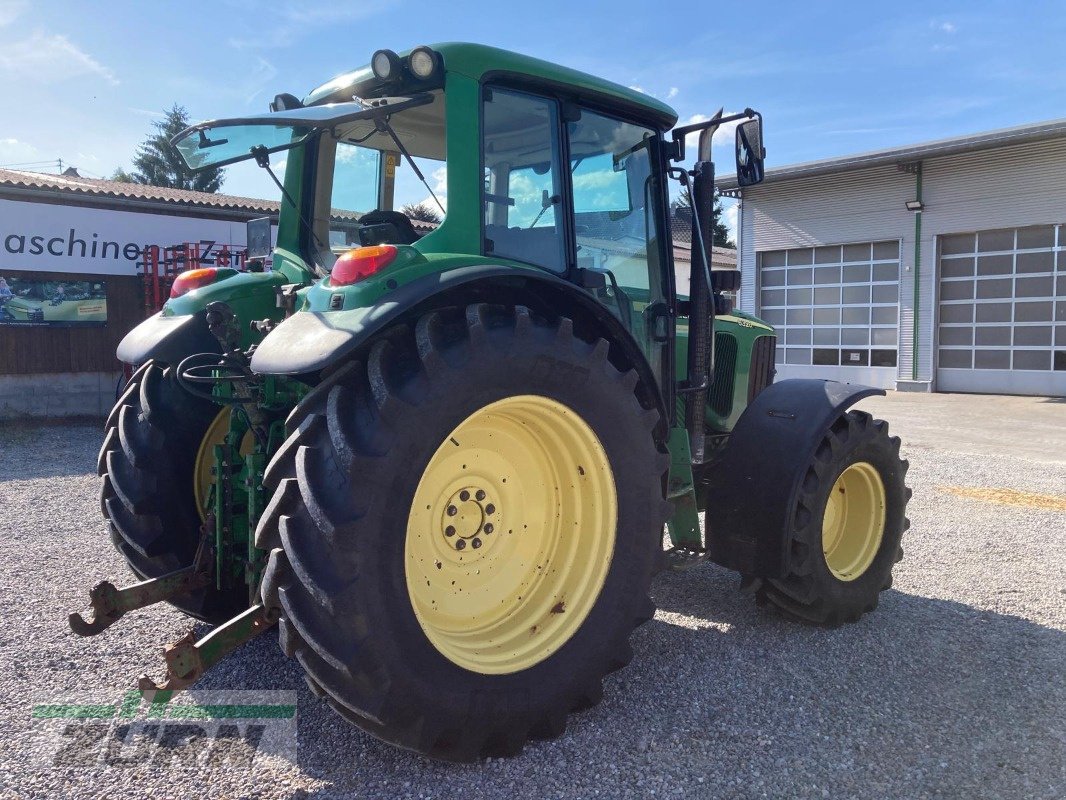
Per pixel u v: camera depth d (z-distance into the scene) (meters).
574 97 3.15
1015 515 5.75
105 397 11.93
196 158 3.28
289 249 3.59
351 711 2.25
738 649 3.32
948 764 2.47
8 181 10.97
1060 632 3.54
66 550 4.72
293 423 2.35
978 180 15.63
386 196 3.71
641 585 2.79
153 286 11.47
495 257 2.88
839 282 17.88
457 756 2.38
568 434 2.65
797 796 2.30
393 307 2.26
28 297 11.24
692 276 3.55
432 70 2.62
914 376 16.80
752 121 3.33
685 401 3.67
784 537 3.32
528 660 2.54
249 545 2.72
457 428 2.34
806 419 3.42
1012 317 15.71
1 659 3.15
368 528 2.14
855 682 3.02
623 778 2.38
